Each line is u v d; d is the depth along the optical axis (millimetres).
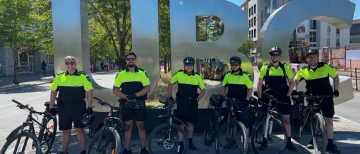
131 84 4250
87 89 4117
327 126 4562
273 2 41656
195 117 4586
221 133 4340
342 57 23672
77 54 5469
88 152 3738
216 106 4660
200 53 5609
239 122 4227
